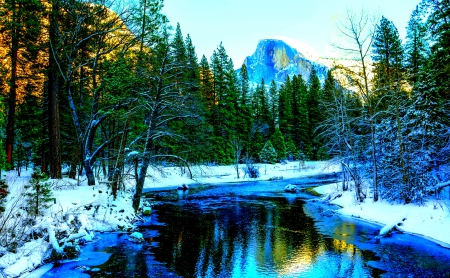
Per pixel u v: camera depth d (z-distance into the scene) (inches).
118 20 772.0
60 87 975.6
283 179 1745.8
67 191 657.6
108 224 570.9
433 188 650.2
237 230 597.0
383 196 759.7
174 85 716.0
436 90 703.7
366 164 924.6
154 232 579.2
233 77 2303.2
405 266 396.8
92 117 768.3
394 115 824.9
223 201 975.0
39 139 1080.8
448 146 671.8
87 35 834.2
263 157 2180.1
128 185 1014.4
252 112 2390.5
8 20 773.9
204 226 630.5
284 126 2596.0
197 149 803.4
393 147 758.5
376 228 595.8
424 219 576.4
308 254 452.1
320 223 652.1
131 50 767.7
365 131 1021.2
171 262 418.3
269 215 743.1
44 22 807.7
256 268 398.0
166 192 1219.2
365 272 380.8
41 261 393.4
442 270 380.8
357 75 765.9
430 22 732.0
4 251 374.0
